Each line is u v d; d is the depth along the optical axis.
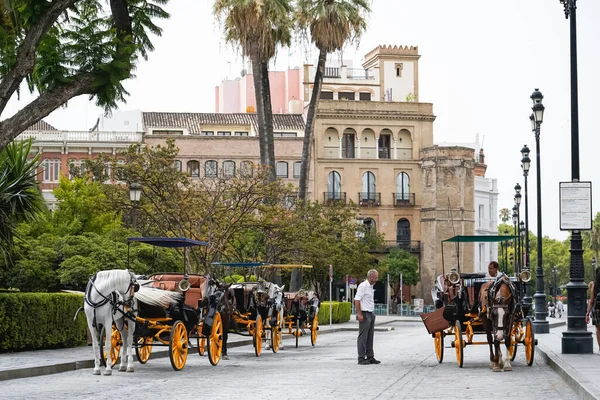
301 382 20.27
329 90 113.62
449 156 104.06
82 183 51.06
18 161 28.56
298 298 36.44
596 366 21.52
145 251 41.62
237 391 18.41
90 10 29.84
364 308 25.89
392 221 105.25
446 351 31.75
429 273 104.31
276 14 55.72
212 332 26.11
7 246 29.03
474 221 106.31
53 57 28.44
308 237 59.09
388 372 22.88
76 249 39.53
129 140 94.94
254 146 99.38
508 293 22.91
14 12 27.03
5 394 18.00
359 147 105.06
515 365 24.77
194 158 98.50
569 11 26.84
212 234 46.00
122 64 28.59
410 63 115.38
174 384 20.02
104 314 22.28
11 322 26.81
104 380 21.08
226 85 122.25
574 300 26.39
